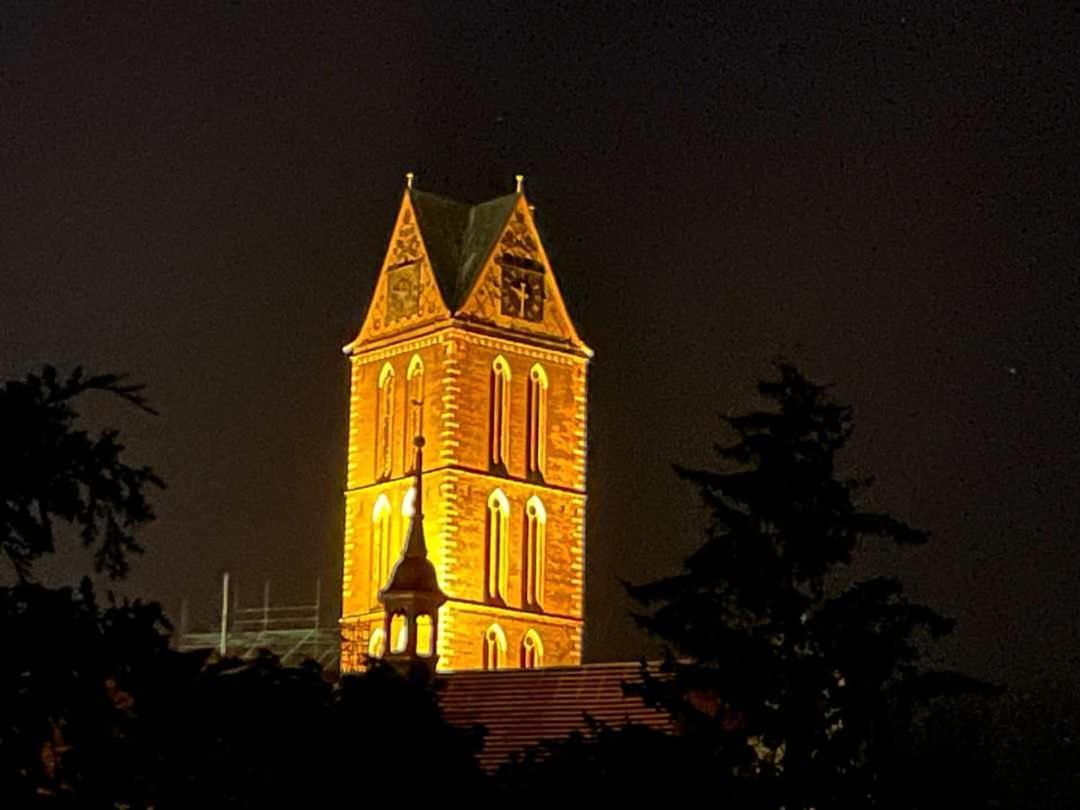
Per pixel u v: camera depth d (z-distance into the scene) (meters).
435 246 149.38
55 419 24.84
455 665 143.25
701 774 45.38
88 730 25.11
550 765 39.09
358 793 31.62
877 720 55.72
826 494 57.66
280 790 29.03
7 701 24.64
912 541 58.38
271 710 28.41
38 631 24.62
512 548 147.00
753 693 55.03
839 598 56.72
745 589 56.66
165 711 25.78
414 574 114.88
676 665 57.06
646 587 57.62
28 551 24.72
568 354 151.00
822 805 54.66
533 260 150.75
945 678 57.31
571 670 74.50
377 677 32.56
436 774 32.50
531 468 148.62
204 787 26.72
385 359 149.62
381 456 148.75
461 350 146.50
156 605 25.41
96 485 24.88
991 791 56.09
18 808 24.69
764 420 58.53
